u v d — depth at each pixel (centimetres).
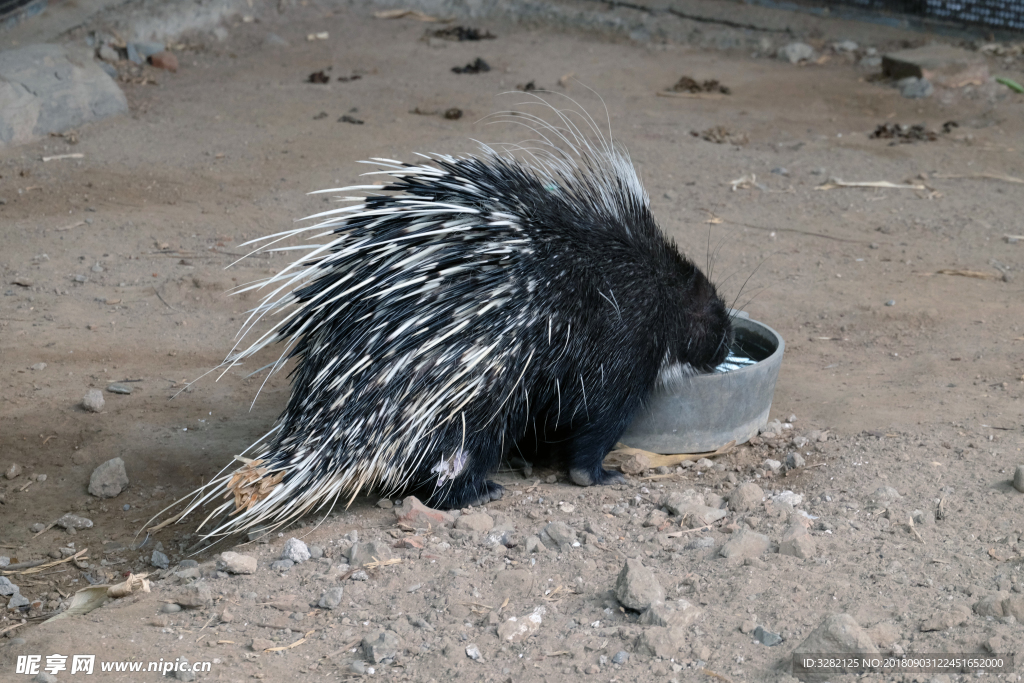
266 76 998
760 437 373
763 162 759
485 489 336
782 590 255
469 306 301
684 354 355
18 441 395
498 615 257
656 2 1182
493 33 1180
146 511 360
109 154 753
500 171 338
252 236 604
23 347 463
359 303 302
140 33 1037
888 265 561
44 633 255
